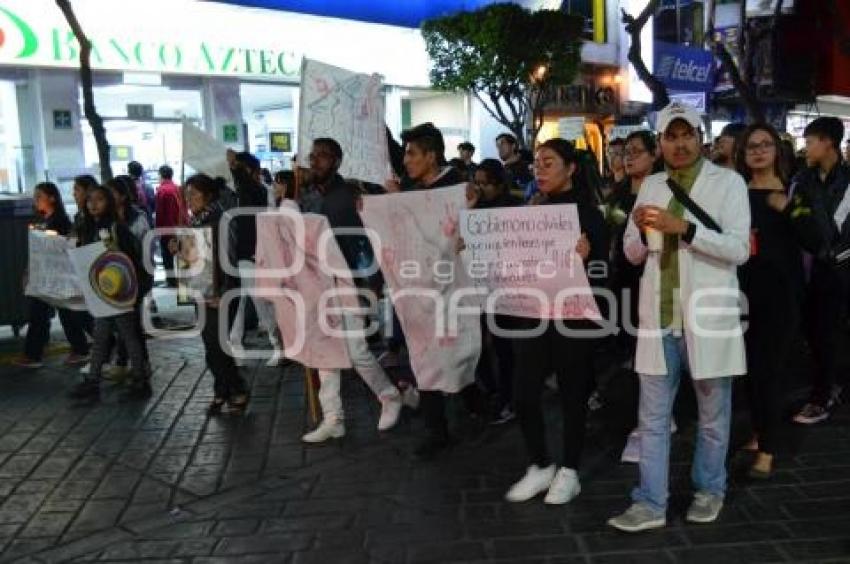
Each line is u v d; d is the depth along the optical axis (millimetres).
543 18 12508
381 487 4816
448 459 5227
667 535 4043
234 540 4203
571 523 4227
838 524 4105
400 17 16875
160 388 7117
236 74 14609
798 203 4492
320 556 3994
